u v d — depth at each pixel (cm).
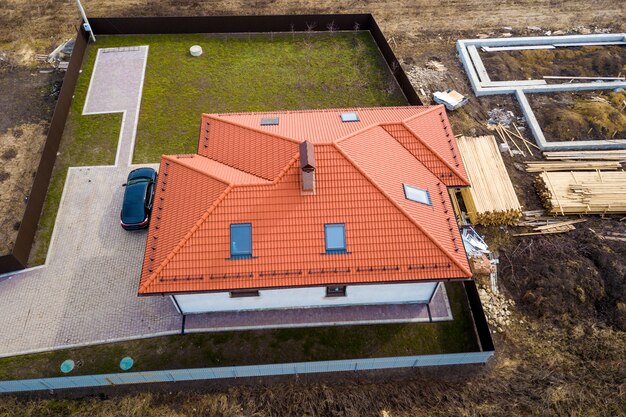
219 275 1656
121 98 2859
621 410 1739
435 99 2888
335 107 2880
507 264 2181
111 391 1817
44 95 2880
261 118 2117
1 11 3412
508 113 2856
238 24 3238
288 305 2011
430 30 3425
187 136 2689
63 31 3281
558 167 2533
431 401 1789
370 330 1991
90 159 2558
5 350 1911
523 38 3309
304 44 3253
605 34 3369
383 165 1855
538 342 1967
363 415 1747
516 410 1747
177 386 1831
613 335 1967
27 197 2409
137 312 2014
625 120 2766
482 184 2388
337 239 1698
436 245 1709
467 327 2008
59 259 2170
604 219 2334
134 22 3147
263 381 1853
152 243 1752
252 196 1719
